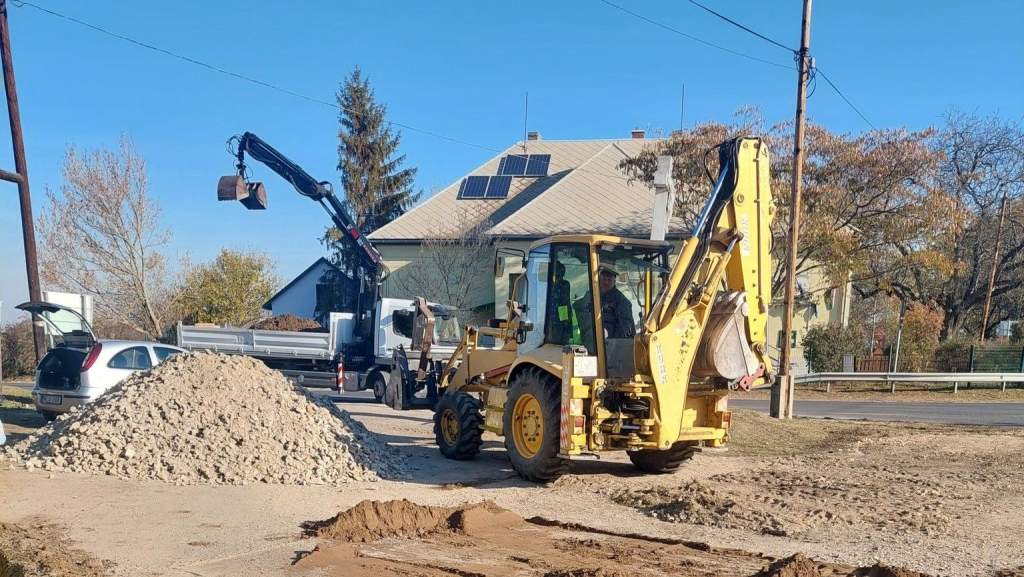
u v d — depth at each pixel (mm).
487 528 7328
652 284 10594
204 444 9531
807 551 6723
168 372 10547
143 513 7590
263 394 10586
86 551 6301
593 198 33938
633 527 7586
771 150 27531
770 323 31672
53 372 13469
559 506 8523
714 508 8117
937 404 24828
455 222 35250
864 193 27688
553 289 10523
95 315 29328
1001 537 7262
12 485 8469
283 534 6980
